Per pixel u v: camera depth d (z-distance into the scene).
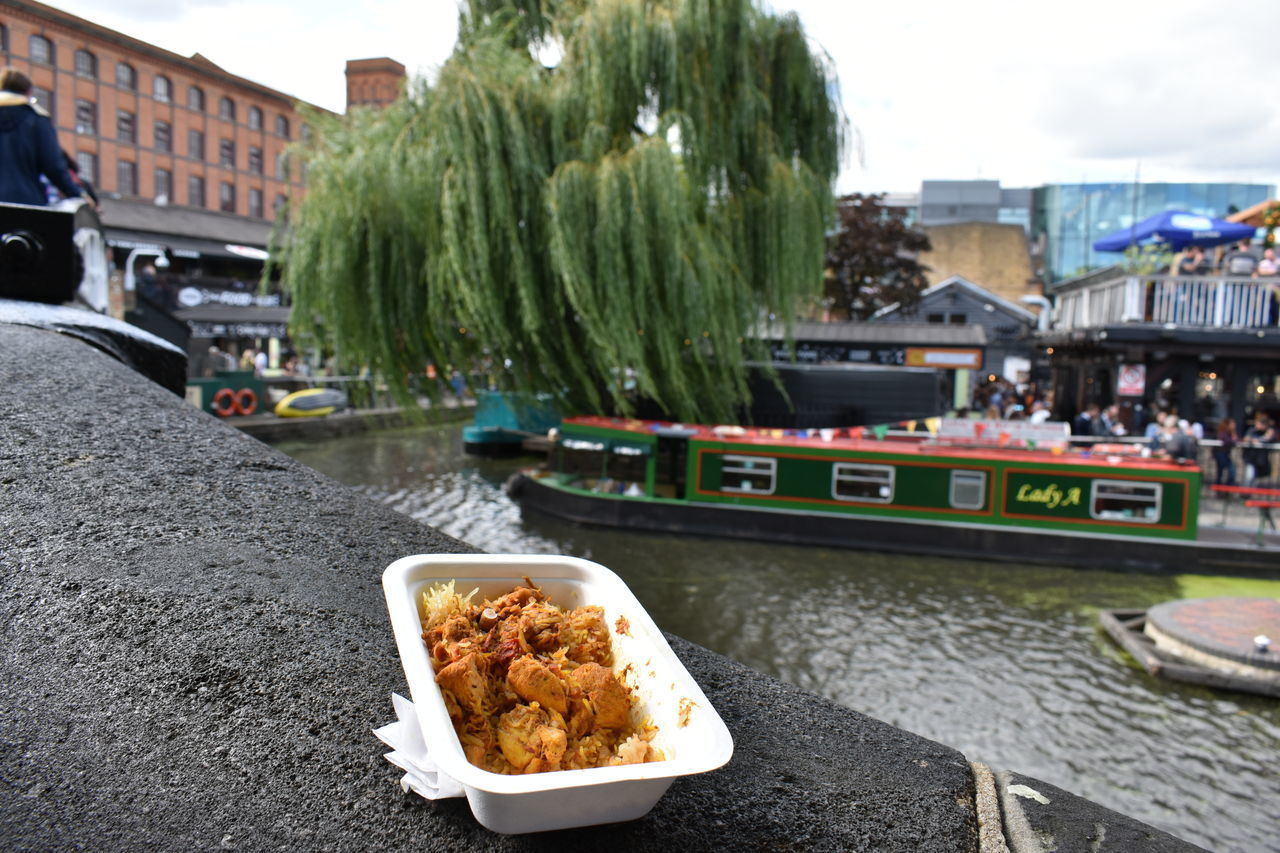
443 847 1.49
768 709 2.16
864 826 1.76
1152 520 15.68
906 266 44.31
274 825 1.53
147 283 35.41
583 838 1.54
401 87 17.64
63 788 1.60
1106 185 70.75
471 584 1.64
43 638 2.00
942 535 16.33
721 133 17.56
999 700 10.04
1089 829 1.85
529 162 16.31
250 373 30.83
